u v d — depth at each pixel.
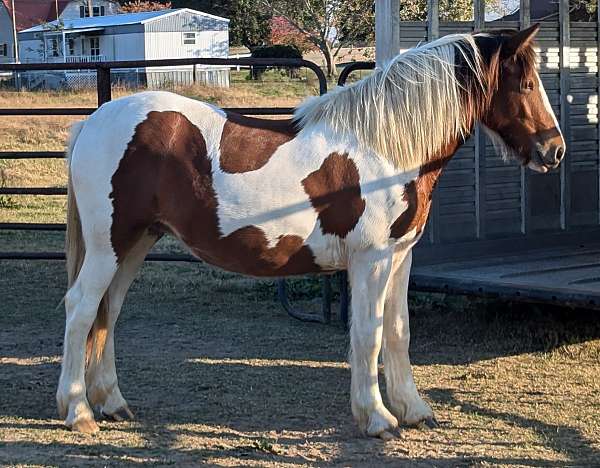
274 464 4.26
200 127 4.57
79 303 4.64
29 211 12.45
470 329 7.00
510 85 4.62
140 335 6.88
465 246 7.20
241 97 22.20
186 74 29.69
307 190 4.45
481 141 7.18
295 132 4.59
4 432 4.67
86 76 29.66
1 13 50.28
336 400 5.29
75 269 4.77
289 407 5.16
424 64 4.54
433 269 6.83
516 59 4.60
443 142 4.57
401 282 4.78
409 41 6.73
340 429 4.77
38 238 10.85
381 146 4.45
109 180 4.54
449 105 4.53
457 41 4.65
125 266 4.89
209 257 4.65
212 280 8.91
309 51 38.47
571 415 5.02
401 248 4.64
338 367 6.02
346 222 4.46
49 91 26.75
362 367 4.60
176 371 5.91
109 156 4.55
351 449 4.47
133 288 8.52
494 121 4.69
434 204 6.99
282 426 4.83
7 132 18.12
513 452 4.43
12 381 5.62
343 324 7.10
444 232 7.08
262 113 7.14
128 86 27.64
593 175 7.98
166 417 4.96
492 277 6.47
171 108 4.61
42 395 5.34
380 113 4.45
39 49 43.66
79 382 4.72
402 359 4.83
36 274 9.04
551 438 4.64
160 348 6.50
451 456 4.38
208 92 23.28
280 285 7.46
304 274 4.70
